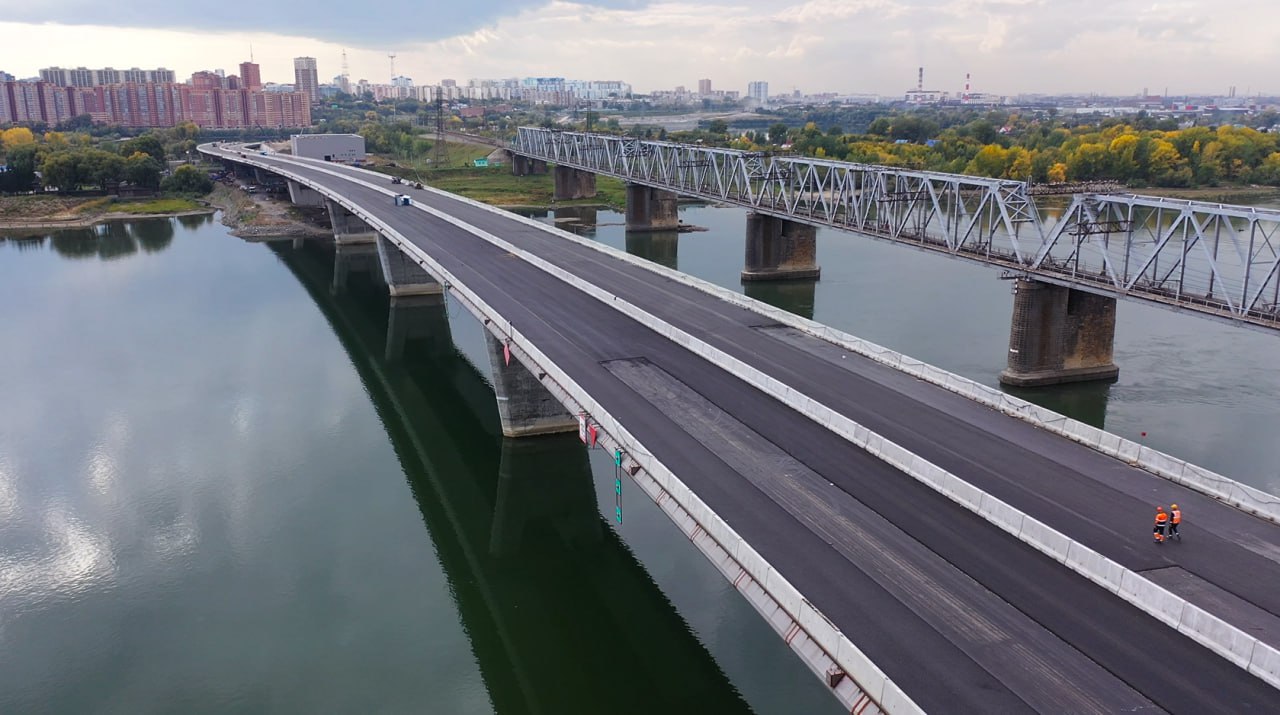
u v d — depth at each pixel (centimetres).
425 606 4978
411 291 12062
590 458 6688
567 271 8256
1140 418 6812
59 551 5612
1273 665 2561
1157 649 2739
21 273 14038
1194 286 8888
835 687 2681
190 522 5972
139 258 15300
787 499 3728
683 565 5259
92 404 8162
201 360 9462
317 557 5506
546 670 4397
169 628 4809
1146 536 3359
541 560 5412
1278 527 3425
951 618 2908
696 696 4103
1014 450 4162
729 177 13800
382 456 6981
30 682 4384
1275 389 7431
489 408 7938
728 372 5422
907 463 3988
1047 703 2512
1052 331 7469
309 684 4319
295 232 17712
